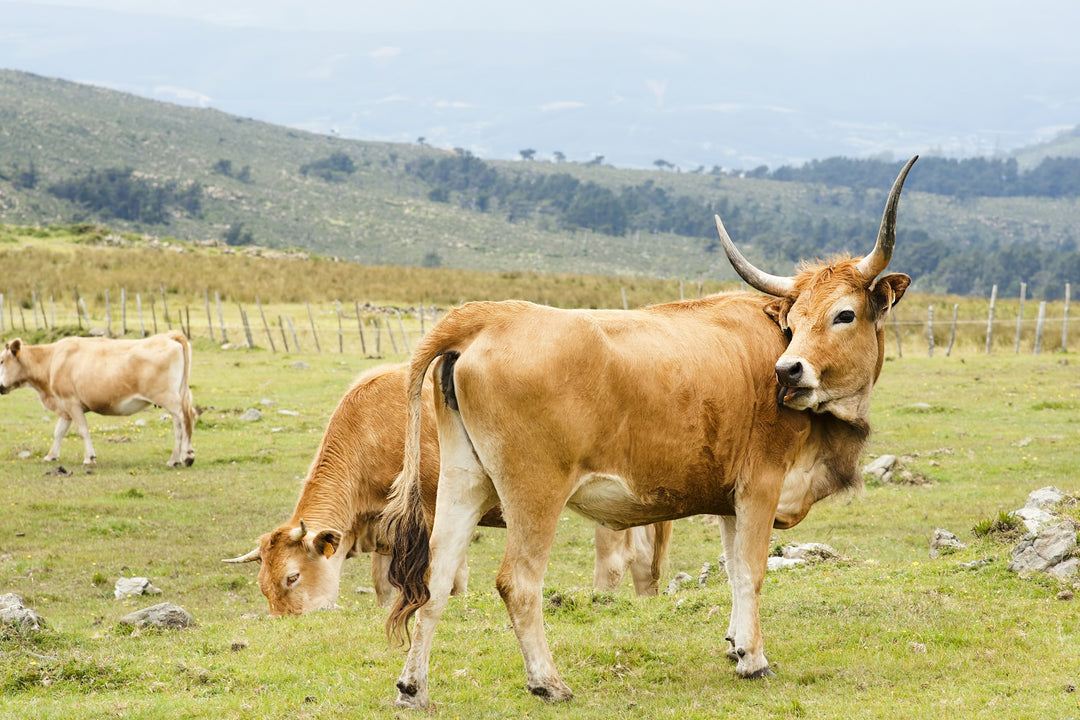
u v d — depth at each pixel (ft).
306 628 26.50
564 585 38.55
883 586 27.32
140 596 37.04
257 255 227.61
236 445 64.80
